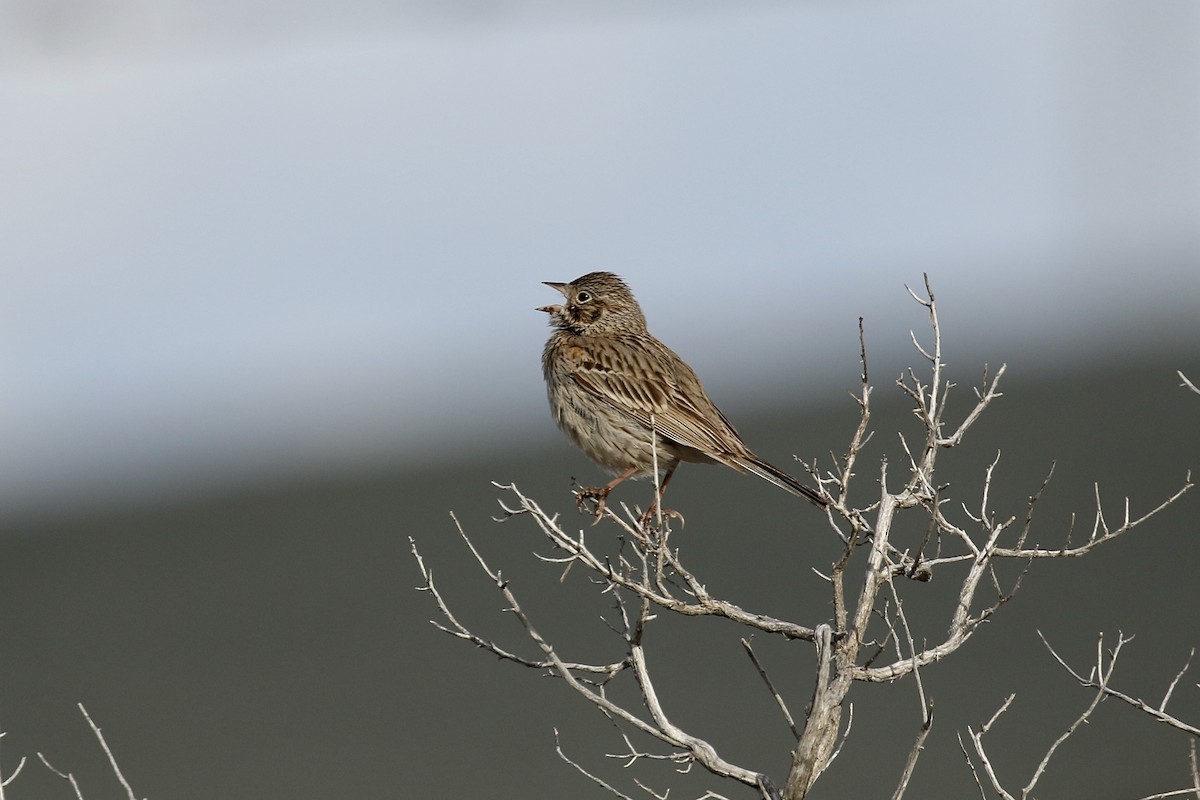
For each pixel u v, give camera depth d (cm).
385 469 3241
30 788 1585
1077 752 1399
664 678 1712
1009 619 1766
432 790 1468
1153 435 2684
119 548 2841
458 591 2245
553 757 1528
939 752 1421
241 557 2641
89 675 2023
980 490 2391
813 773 625
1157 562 1962
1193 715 1470
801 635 652
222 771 1584
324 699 1808
